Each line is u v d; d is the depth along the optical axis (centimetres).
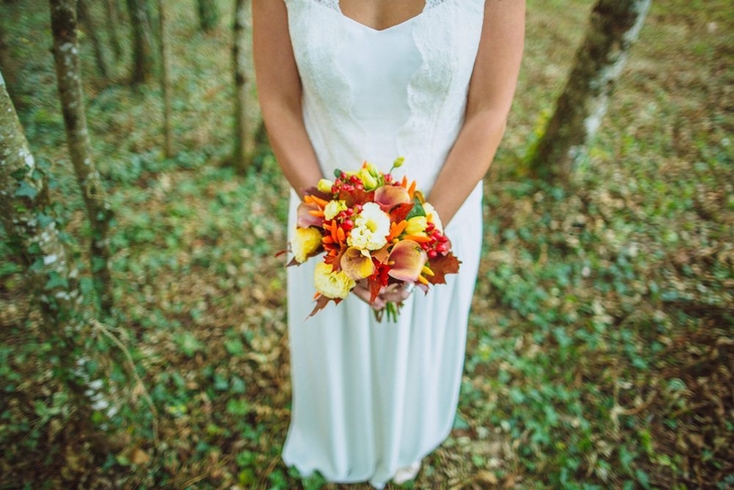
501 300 341
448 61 146
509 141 512
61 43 183
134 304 324
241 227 395
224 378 287
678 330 320
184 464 247
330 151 171
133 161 466
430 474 253
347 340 203
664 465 256
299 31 148
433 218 153
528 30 820
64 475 234
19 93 505
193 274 352
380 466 240
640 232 390
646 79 641
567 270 362
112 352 236
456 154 163
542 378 296
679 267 361
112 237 373
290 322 213
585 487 246
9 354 282
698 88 614
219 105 585
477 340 315
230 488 240
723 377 289
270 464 250
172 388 278
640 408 281
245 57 411
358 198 146
